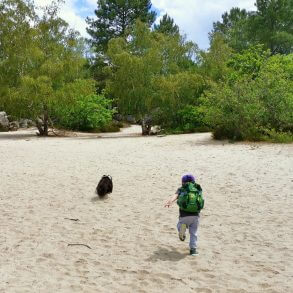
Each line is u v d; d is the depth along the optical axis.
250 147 20.69
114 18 59.25
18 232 8.24
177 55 37.66
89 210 10.05
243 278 5.97
